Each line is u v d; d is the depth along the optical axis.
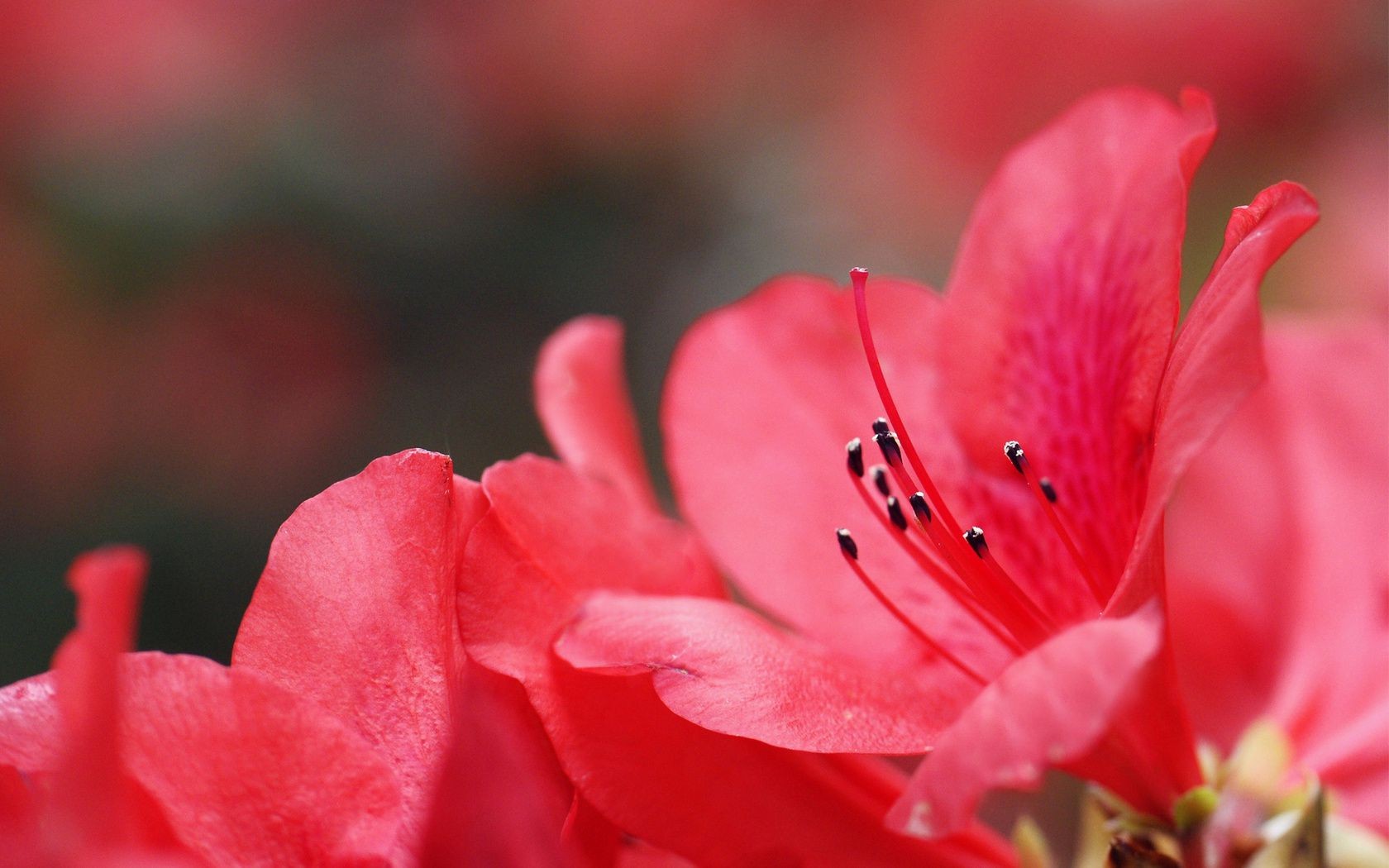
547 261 0.55
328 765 0.26
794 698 0.27
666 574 0.29
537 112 0.55
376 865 0.26
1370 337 0.33
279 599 0.27
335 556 0.27
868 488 0.30
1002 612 0.28
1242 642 0.33
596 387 0.30
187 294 0.51
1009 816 0.40
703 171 0.57
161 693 0.26
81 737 0.24
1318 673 0.32
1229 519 0.33
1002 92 0.54
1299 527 0.33
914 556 0.29
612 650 0.27
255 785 0.26
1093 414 0.29
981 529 0.29
